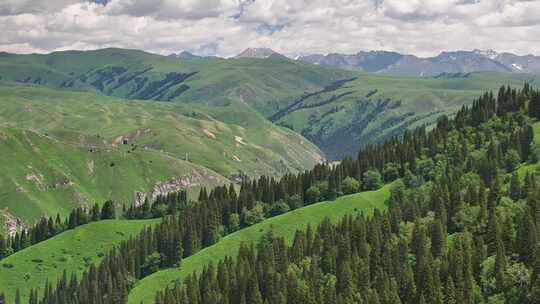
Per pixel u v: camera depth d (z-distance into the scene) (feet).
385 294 597.93
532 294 532.73
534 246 591.37
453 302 564.30
